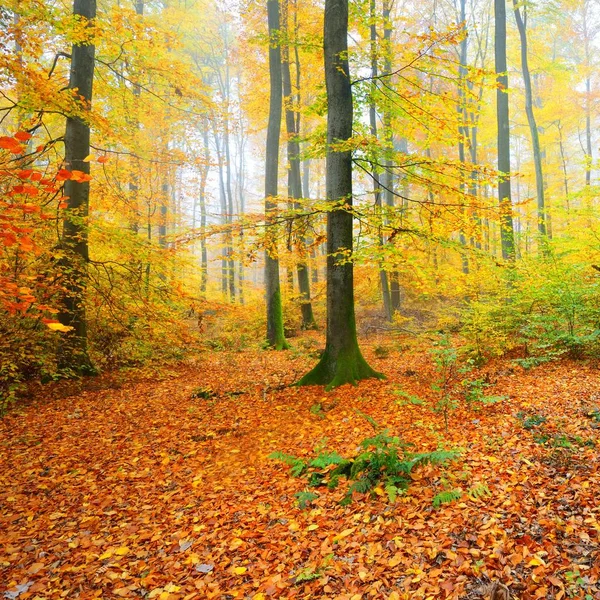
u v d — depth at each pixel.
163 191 21.52
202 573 3.36
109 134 10.16
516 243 12.25
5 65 7.18
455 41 6.80
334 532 3.64
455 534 3.33
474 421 5.75
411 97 8.15
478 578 2.82
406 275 17.64
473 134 20.80
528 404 6.05
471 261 10.28
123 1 16.36
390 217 8.27
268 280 14.60
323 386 8.19
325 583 3.02
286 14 16.75
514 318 9.27
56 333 8.88
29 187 2.33
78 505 4.61
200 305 10.61
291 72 19.88
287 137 18.12
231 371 11.07
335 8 8.07
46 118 10.88
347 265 8.33
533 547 3.03
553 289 8.48
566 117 22.56
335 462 4.68
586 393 6.12
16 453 5.89
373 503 3.97
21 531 4.14
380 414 6.45
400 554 3.18
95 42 9.06
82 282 9.48
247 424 6.77
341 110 8.08
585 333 8.02
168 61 11.02
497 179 7.49
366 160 8.52
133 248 9.32
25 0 7.73
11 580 3.42
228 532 3.89
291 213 8.30
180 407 7.89
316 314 20.23
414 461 4.24
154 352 11.91
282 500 4.36
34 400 8.16
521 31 16.31
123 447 6.10
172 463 5.58
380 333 15.63
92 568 3.54
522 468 4.23
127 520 4.29
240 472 5.18
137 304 10.12
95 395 8.71
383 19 8.76
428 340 11.95
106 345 11.01
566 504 3.49
